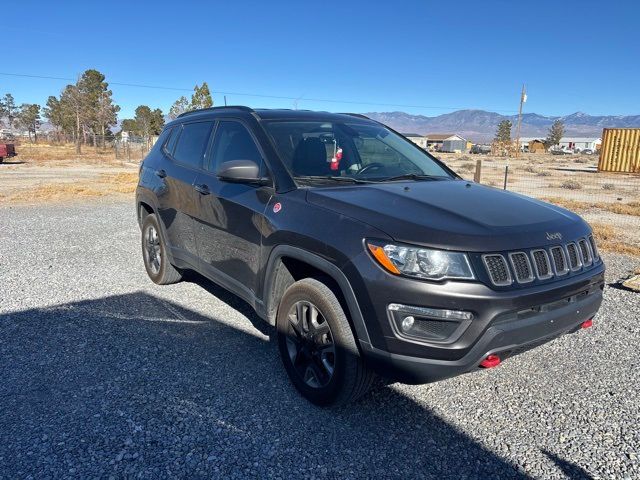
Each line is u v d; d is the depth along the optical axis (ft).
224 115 15.20
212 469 8.86
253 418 10.44
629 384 12.21
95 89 211.41
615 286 20.30
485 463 9.27
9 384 11.65
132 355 13.20
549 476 8.93
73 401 10.95
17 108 328.90
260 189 12.32
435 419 10.64
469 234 9.21
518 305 9.12
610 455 9.53
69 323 15.33
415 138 380.58
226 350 13.57
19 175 76.07
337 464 9.11
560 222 10.75
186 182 15.52
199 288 18.89
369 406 11.07
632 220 40.32
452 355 8.91
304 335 11.05
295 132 13.51
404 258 9.04
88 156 139.33
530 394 11.73
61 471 8.70
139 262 22.77
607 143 107.14
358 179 12.60
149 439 9.64
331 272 9.93
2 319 15.60
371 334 9.38
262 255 11.89
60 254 24.25
